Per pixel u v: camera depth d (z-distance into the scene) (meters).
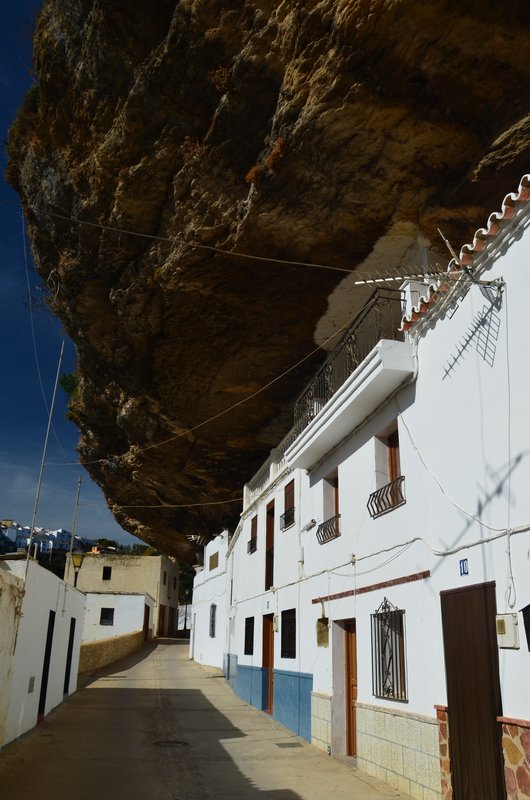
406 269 11.09
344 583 9.53
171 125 11.35
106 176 12.76
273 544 15.02
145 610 38.66
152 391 18.70
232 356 15.82
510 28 7.81
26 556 9.90
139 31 10.68
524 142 8.51
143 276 14.23
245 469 23.23
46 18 12.41
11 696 9.11
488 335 6.21
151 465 24.73
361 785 7.46
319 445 10.63
